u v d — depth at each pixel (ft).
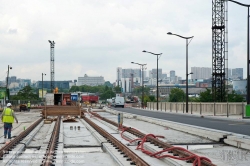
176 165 41.34
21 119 149.89
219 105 164.96
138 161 41.32
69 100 227.61
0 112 189.78
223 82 266.57
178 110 217.36
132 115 155.02
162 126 104.83
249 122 114.21
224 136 64.49
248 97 129.08
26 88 436.35
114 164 45.34
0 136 76.28
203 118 140.97
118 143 57.26
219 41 265.75
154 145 58.59
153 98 475.31
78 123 126.21
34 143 67.87
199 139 69.56
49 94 227.61
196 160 41.22
